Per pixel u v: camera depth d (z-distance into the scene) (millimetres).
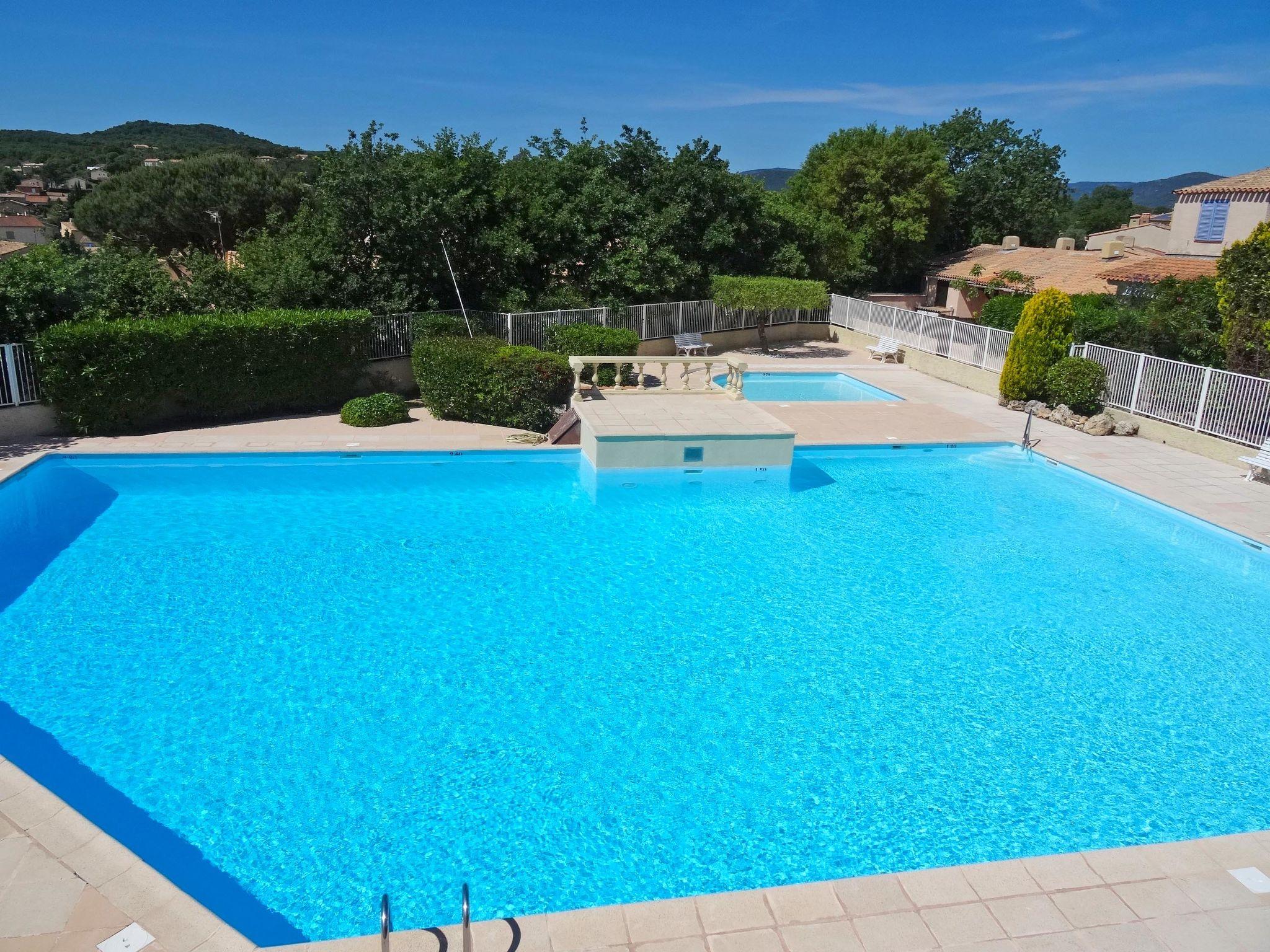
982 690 8062
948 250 46375
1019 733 7363
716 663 8422
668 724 7355
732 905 4906
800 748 7062
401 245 19984
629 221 25031
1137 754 7105
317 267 19594
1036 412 18453
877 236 35906
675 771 6719
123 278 17000
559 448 14984
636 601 9766
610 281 23859
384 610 9336
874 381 22094
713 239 26875
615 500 13211
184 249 43000
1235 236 26328
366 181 19094
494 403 16062
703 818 6191
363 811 6160
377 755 6812
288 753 6801
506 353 16094
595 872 5652
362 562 10648
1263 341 14750
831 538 11898
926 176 35500
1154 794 6586
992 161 46875
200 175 42656
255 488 13250
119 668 8016
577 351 19188
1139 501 13328
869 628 9258
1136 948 4668
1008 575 10789
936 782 6676
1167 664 8625
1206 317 16719
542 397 16078
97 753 6746
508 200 22453
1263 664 8672
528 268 23375
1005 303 23000
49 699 7477
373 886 5484
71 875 4977
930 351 23469
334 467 14273
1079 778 6750
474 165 21297
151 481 13398
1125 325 18422
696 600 9844
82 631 8688
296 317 16516
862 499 13594
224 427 15695
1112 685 8211
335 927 5164
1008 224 46375
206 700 7512
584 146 26750
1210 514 12406
